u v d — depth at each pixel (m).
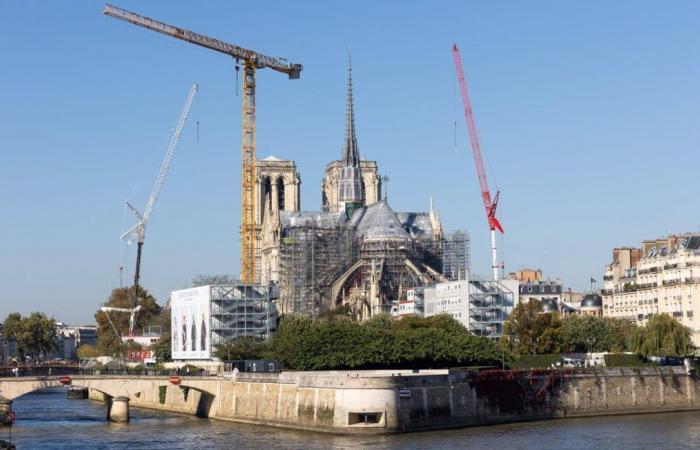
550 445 168.38
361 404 186.75
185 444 177.75
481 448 165.00
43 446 177.50
